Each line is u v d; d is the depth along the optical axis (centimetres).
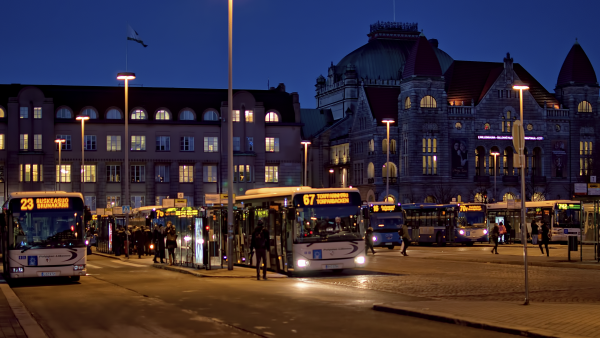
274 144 10288
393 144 12275
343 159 13625
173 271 3741
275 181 10256
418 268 3597
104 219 6538
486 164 12200
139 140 9844
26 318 1792
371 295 2330
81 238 3012
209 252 3534
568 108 12650
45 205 2994
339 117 15462
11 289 2675
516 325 1551
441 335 1516
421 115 11850
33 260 2947
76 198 3036
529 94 12388
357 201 3238
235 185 9994
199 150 9981
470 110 12112
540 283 2716
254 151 10075
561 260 3869
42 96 9525
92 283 2997
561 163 12494
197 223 3672
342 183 13650
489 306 1889
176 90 10250
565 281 2803
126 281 3073
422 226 6756
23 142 9475
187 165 9988
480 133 12150
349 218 3212
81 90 9912
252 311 1939
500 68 12431
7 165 9425
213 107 10125
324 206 3203
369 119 12525
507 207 6944
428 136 11856
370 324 1681
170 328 1658
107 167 9781
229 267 3494
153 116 9894
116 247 5666
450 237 6444
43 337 1489
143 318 1831
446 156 11931
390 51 15950
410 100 11888
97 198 9700
